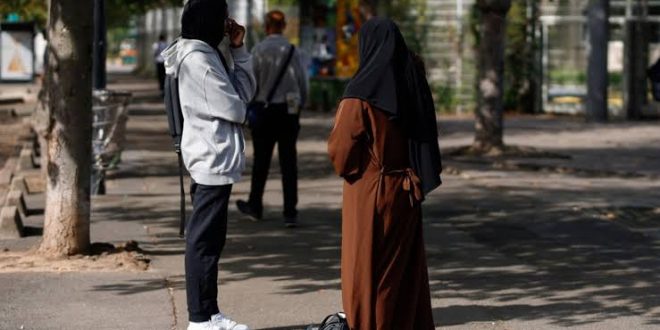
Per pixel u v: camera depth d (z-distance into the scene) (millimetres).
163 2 46844
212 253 11195
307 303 12969
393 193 9844
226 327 11234
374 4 29547
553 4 50250
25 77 59656
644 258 15859
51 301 12805
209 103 10953
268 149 18422
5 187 23391
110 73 105188
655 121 46188
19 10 43688
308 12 51125
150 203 20875
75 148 14984
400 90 9789
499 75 31016
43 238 15359
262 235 17547
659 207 20953
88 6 14656
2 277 13930
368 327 9852
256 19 53875
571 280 14336
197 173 11039
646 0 46750
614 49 47750
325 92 50281
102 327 11742
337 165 9859
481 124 31125
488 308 12766
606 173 26875
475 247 16703
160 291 13359
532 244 16984
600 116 45281
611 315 12453
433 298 13266
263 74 17859
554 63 50594
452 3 50906
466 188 23891
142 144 33219
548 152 31297
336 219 19234
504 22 31016
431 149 9930
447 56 51219
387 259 9922
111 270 14453
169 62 11227
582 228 18500
